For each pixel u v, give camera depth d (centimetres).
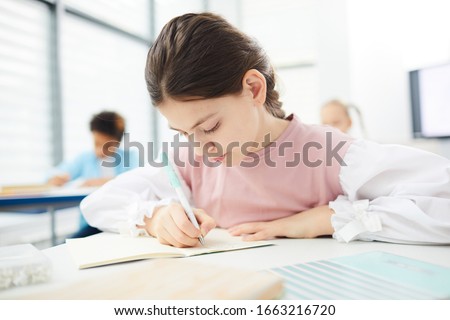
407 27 264
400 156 66
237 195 79
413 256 49
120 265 48
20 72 236
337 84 298
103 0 292
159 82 58
